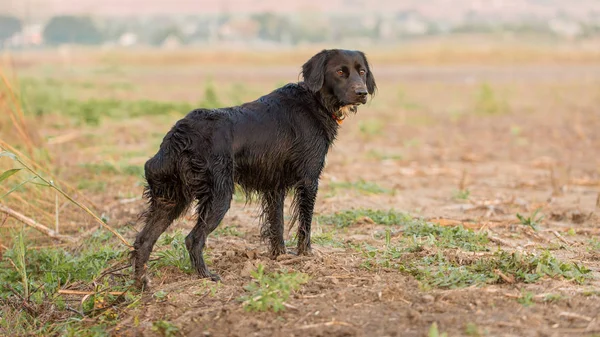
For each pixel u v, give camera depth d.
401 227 11.88
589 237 11.66
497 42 135.12
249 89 42.03
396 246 10.59
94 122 25.80
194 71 67.88
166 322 7.93
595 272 9.28
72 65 77.25
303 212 9.89
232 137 9.04
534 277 8.60
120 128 25.06
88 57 98.31
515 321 7.40
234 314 7.95
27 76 48.19
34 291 9.66
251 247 10.85
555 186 16.14
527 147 23.17
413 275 9.02
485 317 7.53
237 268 9.58
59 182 14.65
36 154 15.41
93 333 8.26
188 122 8.88
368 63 10.56
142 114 29.34
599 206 14.23
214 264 9.84
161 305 8.60
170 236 11.19
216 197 8.88
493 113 33.16
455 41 149.62
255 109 9.41
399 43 179.50
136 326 8.19
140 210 13.44
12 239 11.70
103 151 19.89
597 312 7.59
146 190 9.12
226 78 56.50
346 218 12.55
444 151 22.22
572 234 11.73
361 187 15.59
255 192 9.91
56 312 9.06
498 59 78.88
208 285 8.90
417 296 8.14
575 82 49.34
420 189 16.28
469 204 14.29
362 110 34.19
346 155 21.17
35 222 11.73
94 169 17.06
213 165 8.81
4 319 8.88
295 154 9.62
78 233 12.38
